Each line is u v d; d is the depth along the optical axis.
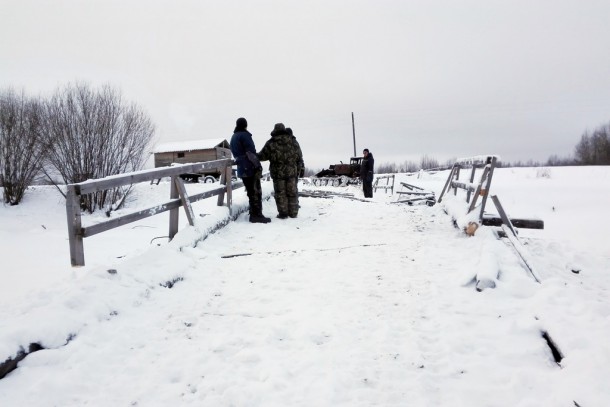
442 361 2.64
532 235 11.50
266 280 4.33
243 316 3.43
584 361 2.36
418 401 2.24
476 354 2.71
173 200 5.67
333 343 2.92
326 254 5.29
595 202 17.12
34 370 2.56
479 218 6.04
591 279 5.08
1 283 5.95
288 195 7.96
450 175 9.13
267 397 2.29
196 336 3.08
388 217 8.15
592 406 1.96
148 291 3.86
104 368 2.64
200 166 6.38
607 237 10.65
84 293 3.38
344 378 2.46
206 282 4.32
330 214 8.49
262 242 6.09
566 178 29.61
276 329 3.14
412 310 3.44
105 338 3.00
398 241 6.00
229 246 5.83
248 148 7.25
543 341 2.81
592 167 37.84
